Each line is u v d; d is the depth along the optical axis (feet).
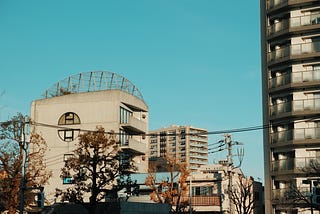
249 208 175.94
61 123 182.91
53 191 173.88
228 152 146.30
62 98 185.16
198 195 177.78
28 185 110.42
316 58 142.41
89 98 182.70
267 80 151.84
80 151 112.47
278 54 148.25
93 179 109.50
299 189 128.88
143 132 192.03
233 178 188.96
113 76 191.83
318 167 122.31
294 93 143.95
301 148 140.15
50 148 181.06
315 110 139.33
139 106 193.88
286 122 146.00
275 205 143.54
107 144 112.16
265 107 152.05
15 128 108.58
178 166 162.61
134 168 116.26
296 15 145.79
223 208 172.96
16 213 114.01
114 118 178.40
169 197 151.64
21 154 108.78
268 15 153.99
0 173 110.42
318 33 143.13
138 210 115.85
